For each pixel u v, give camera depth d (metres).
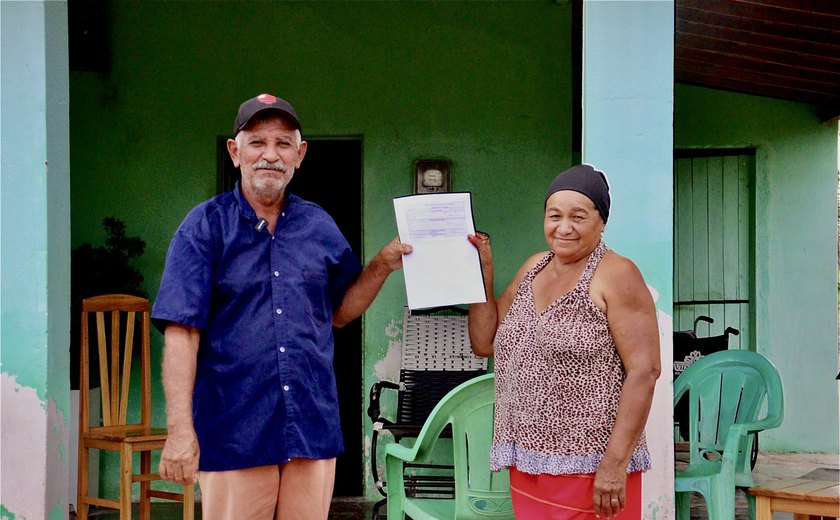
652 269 3.16
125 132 5.63
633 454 2.56
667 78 3.18
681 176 6.65
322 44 5.65
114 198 5.63
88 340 4.93
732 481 3.47
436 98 5.66
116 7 5.61
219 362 2.60
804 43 5.50
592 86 3.20
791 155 6.53
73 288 5.33
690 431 3.89
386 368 5.59
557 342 2.51
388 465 3.45
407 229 2.84
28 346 3.29
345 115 5.66
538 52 5.66
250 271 2.62
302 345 2.65
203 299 2.55
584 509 2.51
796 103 6.52
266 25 5.65
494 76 5.66
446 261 2.84
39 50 3.32
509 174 5.67
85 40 5.48
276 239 2.68
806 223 6.52
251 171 2.60
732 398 3.95
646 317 2.51
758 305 6.55
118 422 4.66
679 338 6.06
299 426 2.63
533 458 2.55
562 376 2.52
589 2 3.19
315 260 2.71
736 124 6.53
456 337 5.45
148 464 4.66
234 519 2.60
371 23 5.65
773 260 6.55
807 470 5.83
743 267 6.62
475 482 3.19
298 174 6.42
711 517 3.47
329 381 2.73
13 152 3.31
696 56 5.83
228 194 2.71
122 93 5.63
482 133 5.67
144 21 5.62
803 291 6.53
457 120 5.66
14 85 3.32
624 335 2.49
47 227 3.31
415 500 3.44
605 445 2.50
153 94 5.64
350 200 6.41
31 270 3.30
